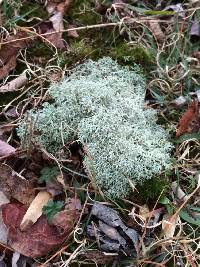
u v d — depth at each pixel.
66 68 0.28
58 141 0.25
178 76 0.28
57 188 0.24
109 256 0.23
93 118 0.24
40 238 0.23
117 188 0.24
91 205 0.24
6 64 0.28
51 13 0.30
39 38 0.29
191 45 0.29
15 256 0.22
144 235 0.23
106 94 0.25
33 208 0.23
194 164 0.25
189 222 0.24
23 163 0.25
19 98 0.27
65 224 0.23
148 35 0.29
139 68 0.28
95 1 0.31
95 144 0.24
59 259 0.23
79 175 0.24
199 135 0.26
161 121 0.27
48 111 0.25
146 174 0.24
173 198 0.24
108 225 0.23
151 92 0.28
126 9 0.31
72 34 0.30
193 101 0.26
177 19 0.30
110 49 0.29
